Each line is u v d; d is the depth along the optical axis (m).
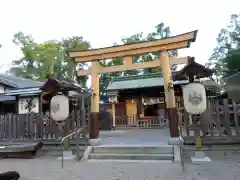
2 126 10.55
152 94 19.02
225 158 7.45
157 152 8.03
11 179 5.67
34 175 6.33
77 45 30.48
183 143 8.30
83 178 5.84
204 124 8.15
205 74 7.81
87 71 10.15
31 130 10.12
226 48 26.27
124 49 9.48
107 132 15.48
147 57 27.11
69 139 9.41
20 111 13.85
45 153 9.55
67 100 8.47
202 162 6.98
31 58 29.11
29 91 13.58
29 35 30.73
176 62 9.01
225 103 8.15
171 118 8.62
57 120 8.49
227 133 8.01
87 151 8.53
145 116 19.09
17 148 9.06
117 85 19.41
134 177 5.73
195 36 8.73
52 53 29.06
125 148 8.37
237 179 5.14
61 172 6.55
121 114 20.00
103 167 6.97
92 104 9.62
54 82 8.70
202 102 7.21
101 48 9.72
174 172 6.02
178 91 15.52
